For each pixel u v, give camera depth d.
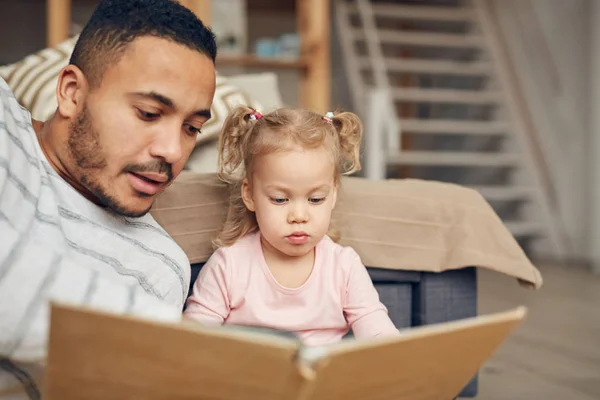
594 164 4.51
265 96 2.31
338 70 6.13
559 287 3.60
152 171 0.84
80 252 0.85
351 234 1.33
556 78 4.80
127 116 0.82
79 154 0.84
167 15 0.83
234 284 1.20
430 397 0.79
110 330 0.59
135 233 0.95
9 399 0.73
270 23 5.73
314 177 1.13
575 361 2.10
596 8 4.48
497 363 2.08
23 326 0.67
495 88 5.34
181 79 0.82
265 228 1.15
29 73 1.78
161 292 0.94
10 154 0.78
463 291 1.41
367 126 3.92
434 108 6.34
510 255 1.37
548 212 4.76
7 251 0.67
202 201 1.27
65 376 0.63
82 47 0.84
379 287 1.38
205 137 1.72
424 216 1.37
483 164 4.91
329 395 0.67
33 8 5.13
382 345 0.64
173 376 0.63
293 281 1.21
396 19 6.21
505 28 5.34
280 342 0.60
